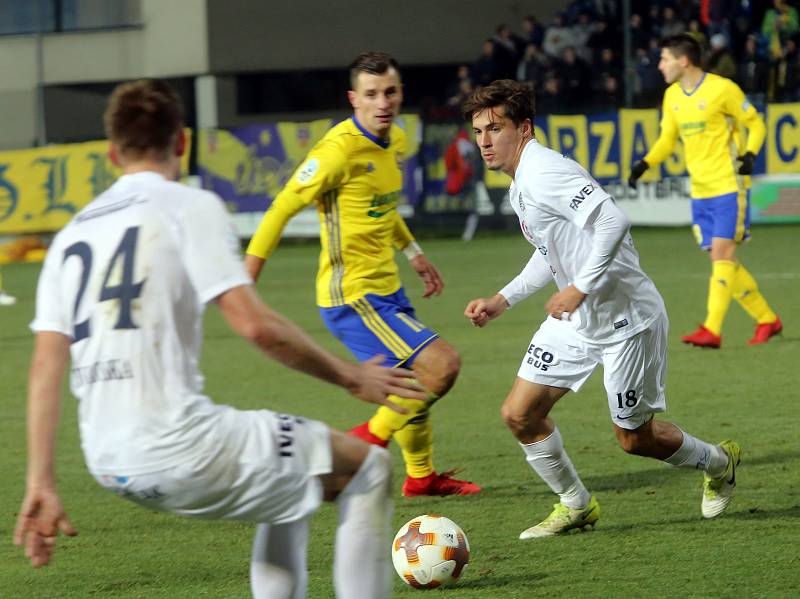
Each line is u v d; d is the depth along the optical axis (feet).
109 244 36.24
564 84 242.99
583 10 251.80
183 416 35.83
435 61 289.33
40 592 51.03
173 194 36.83
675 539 55.77
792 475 66.95
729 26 247.91
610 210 52.60
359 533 39.22
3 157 228.84
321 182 63.67
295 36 285.02
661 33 246.27
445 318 139.03
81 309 36.29
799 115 229.04
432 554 49.39
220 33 280.51
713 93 107.24
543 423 56.65
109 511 64.64
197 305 36.52
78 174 228.22
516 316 140.36
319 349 36.58
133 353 35.68
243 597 49.55
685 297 148.15
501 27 253.65
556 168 53.88
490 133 55.62
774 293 148.46
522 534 57.41
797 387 91.97
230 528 60.90
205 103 284.41
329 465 38.01
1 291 172.65
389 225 66.49
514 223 243.19
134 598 49.80
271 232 64.44
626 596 47.62
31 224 229.66
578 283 53.01
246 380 104.47
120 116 37.47
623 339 55.72
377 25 287.28
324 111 293.64
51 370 36.50
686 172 232.12
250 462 36.70
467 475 70.54
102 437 36.06
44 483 35.68
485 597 48.37
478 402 92.12
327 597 49.01
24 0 280.72
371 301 65.51
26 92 266.98
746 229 109.19
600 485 66.74
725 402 87.35
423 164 235.61
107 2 280.31
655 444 57.67
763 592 47.44
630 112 229.25
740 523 58.08
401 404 63.31
